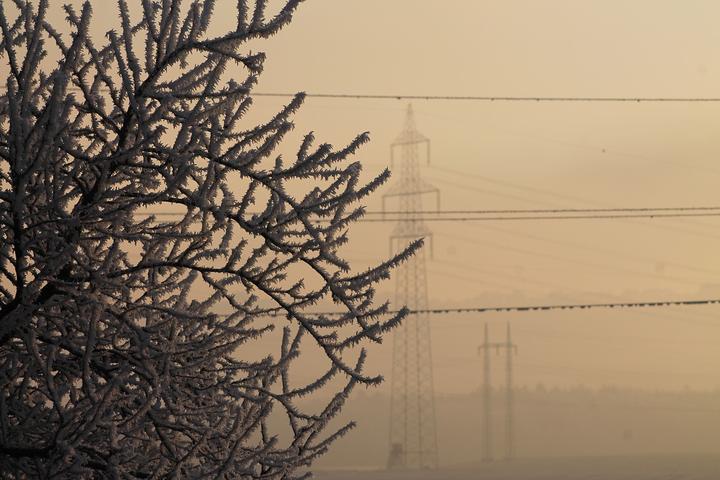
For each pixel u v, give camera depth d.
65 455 17.89
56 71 19.86
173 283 21.00
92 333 18.84
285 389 21.06
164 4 19.36
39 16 19.50
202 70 19.64
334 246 19.59
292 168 19.19
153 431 20.53
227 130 19.39
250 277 19.61
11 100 18.81
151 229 20.14
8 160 19.30
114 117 20.97
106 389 18.55
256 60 19.34
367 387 20.14
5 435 18.80
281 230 19.50
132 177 20.42
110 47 20.53
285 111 19.38
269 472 20.92
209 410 20.22
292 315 19.73
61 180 19.75
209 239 20.33
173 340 20.47
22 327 19.28
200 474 19.64
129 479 19.28
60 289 19.33
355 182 19.39
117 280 19.94
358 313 19.64
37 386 20.77
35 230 19.59
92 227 19.67
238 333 20.16
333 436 21.19
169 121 19.56
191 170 19.69
